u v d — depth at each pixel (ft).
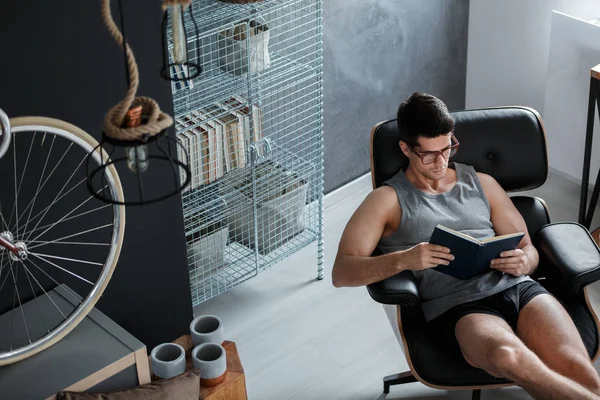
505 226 8.50
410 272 8.07
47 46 7.14
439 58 13.08
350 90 12.02
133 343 7.47
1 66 6.95
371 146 8.66
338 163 12.47
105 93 7.66
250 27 9.50
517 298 7.98
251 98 9.60
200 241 10.04
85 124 7.64
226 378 8.33
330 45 11.43
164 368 7.97
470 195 8.50
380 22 11.91
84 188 7.91
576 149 11.99
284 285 10.96
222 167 9.80
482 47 13.25
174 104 9.24
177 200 8.64
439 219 8.32
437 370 7.64
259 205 10.56
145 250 8.64
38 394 6.97
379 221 8.29
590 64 11.20
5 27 6.85
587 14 11.78
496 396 8.94
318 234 10.91
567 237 8.29
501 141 8.69
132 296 8.77
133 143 4.61
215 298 10.72
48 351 7.41
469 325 7.64
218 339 8.46
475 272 7.97
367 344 9.87
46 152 7.53
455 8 12.89
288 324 10.25
